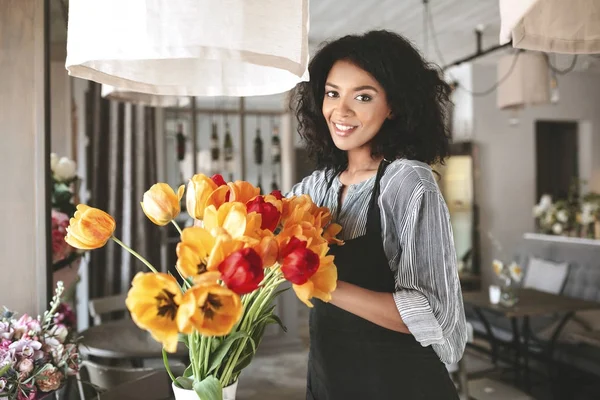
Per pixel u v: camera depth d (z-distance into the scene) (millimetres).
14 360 1035
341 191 1231
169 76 925
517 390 2586
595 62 5934
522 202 6465
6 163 1277
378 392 1111
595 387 3654
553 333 3631
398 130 1200
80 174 3596
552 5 1130
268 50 729
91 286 3453
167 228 4078
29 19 1281
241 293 657
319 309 1199
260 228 765
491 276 6316
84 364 1781
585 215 5598
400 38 1181
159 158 3908
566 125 7000
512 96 4184
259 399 3535
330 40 1238
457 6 4355
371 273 1109
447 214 1066
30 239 1292
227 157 4773
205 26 703
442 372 1155
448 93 1275
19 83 1281
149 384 1537
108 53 729
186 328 604
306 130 1318
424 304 1003
